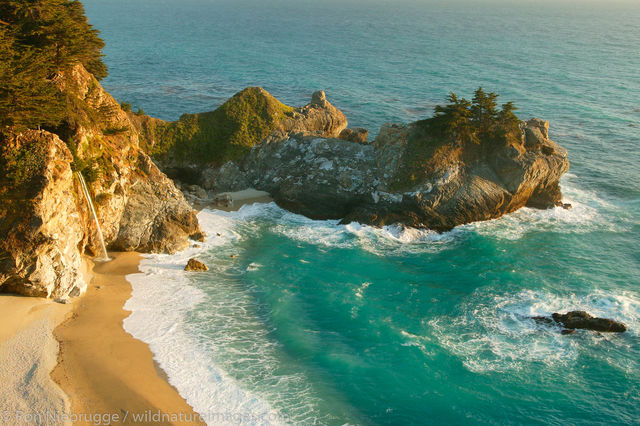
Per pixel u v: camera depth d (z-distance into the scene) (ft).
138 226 169.37
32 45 156.25
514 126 206.28
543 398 111.34
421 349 125.70
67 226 137.39
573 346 126.93
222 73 536.83
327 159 214.28
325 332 132.46
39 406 98.68
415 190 195.72
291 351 124.26
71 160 141.18
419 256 174.19
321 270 163.43
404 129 211.20
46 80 153.58
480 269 165.07
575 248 180.14
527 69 563.89
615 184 242.58
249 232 189.06
